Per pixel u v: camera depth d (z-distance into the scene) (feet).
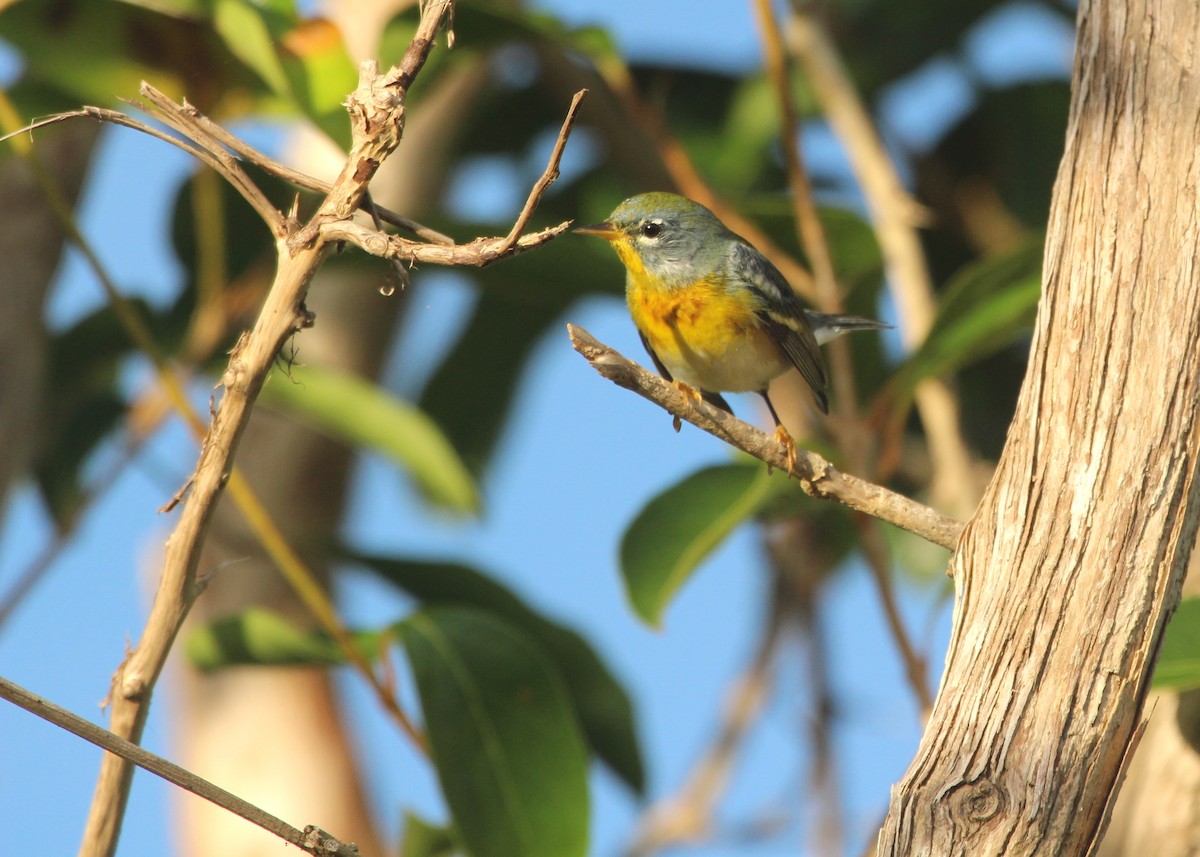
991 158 44.24
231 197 34.78
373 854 39.68
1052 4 44.70
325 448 42.83
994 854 15.61
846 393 31.94
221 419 17.57
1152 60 17.67
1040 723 16.05
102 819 18.15
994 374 43.52
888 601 29.01
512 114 45.14
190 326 35.14
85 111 17.69
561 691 29.22
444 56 31.94
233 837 38.75
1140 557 16.40
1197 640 23.97
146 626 18.07
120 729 17.97
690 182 34.19
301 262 17.15
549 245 34.53
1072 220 17.78
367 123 16.92
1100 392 17.04
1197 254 16.99
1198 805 23.81
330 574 41.11
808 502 32.73
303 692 40.73
